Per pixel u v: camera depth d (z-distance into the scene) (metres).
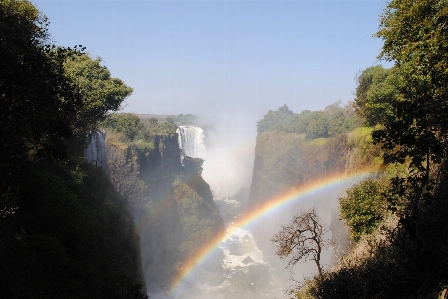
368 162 29.39
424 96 10.09
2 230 14.37
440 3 12.37
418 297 9.48
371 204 18.11
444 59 11.50
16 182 15.45
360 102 37.34
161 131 76.44
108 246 25.12
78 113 28.86
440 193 12.70
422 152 9.73
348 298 12.25
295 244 18.80
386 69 37.59
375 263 12.76
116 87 33.69
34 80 13.16
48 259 15.86
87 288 17.23
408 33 14.20
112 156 62.56
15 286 13.37
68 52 17.12
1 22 12.71
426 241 10.87
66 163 27.80
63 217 19.80
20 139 13.94
